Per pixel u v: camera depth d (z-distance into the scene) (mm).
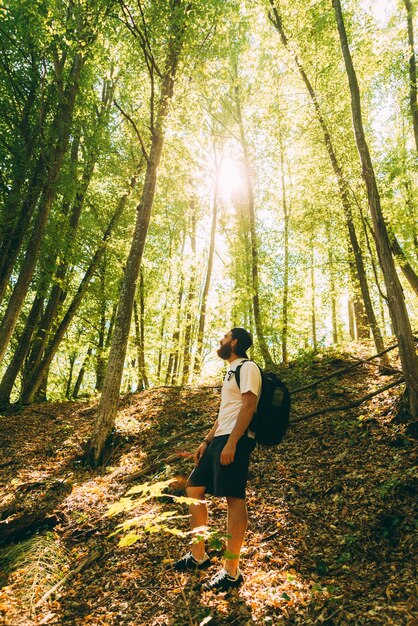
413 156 11031
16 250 9727
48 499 5145
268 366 11008
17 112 10109
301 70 9242
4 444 7645
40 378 12016
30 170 9852
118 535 4027
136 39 7270
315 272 14250
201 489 3158
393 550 3385
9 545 4199
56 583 3395
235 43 10102
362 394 7172
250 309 13359
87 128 10734
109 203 14422
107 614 2910
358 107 6000
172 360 18172
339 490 4430
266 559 3418
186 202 17062
